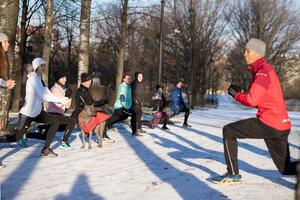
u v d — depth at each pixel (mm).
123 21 24062
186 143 12156
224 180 7035
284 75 53594
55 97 9219
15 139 9750
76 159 9023
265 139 6730
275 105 6523
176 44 46344
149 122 17719
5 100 11414
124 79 13820
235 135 6871
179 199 6105
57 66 41281
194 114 29875
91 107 10406
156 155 9836
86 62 17641
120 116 14062
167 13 47125
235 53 52156
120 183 7016
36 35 28328
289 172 6742
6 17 11469
